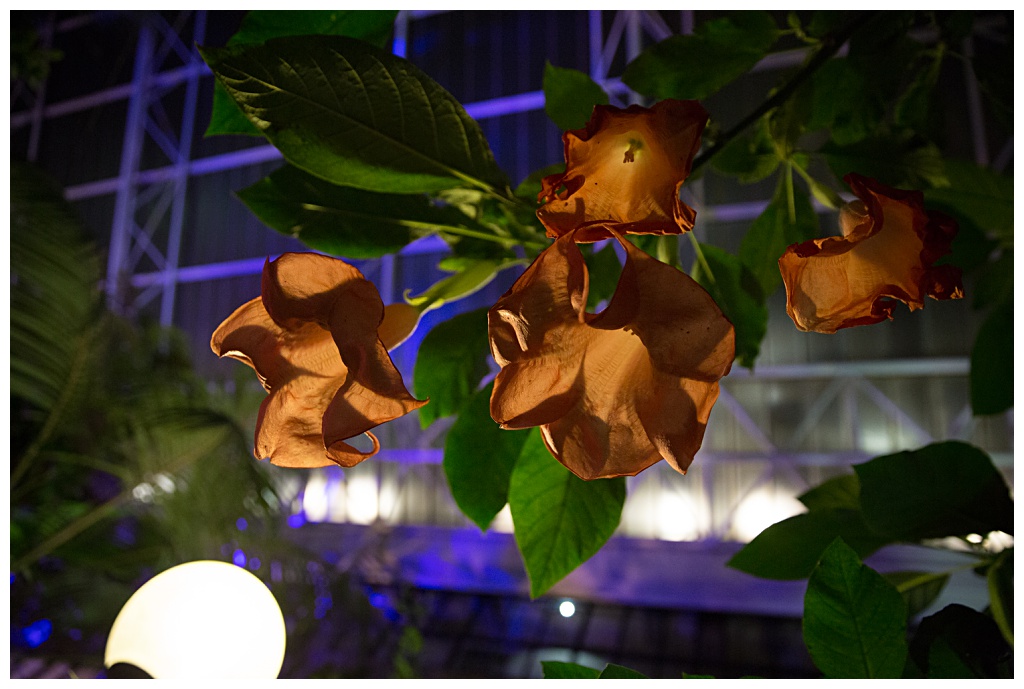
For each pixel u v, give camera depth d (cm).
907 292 25
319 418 27
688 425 20
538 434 34
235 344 28
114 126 821
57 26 845
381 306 23
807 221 45
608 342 23
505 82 726
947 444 34
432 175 31
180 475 283
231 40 32
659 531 643
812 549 39
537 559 33
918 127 50
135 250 795
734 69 45
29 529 257
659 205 22
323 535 677
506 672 444
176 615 180
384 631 437
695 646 484
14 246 230
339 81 28
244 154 776
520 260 37
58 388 242
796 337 639
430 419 40
